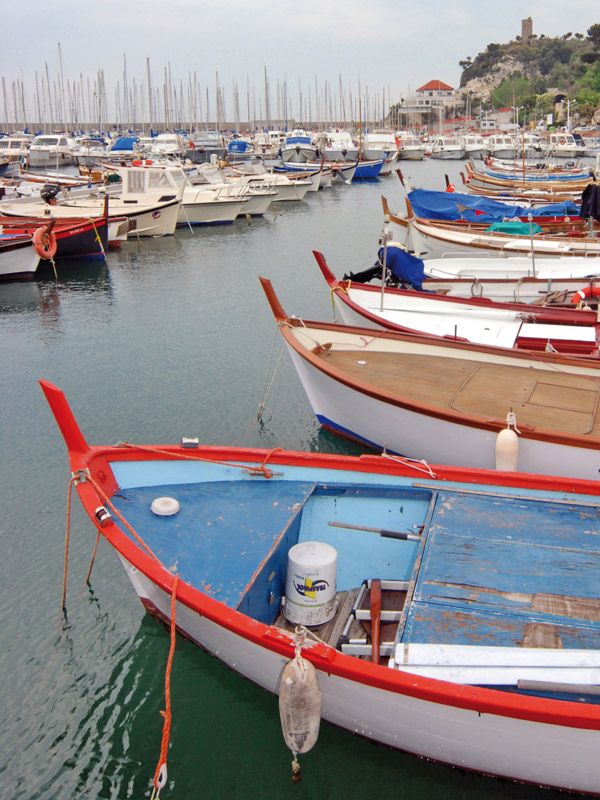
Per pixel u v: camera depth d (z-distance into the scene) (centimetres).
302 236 2962
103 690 636
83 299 1977
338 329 1097
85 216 2725
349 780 542
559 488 651
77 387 1298
